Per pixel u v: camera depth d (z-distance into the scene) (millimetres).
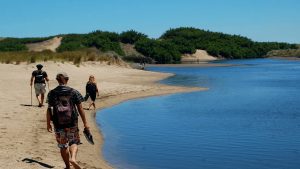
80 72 40781
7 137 12086
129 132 15414
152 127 16500
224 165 11047
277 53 167750
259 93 30656
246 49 165750
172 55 120438
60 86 8305
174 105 23578
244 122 17828
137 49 120188
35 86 18594
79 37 126688
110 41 121812
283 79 45406
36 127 14031
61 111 8195
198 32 173875
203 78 46094
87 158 11203
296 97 27891
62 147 8430
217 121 18016
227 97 27906
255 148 12977
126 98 26250
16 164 9070
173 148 12898
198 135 14961
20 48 114562
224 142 13758
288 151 12539
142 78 42531
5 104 18609
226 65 88562
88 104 22750
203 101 25562
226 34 176125
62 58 45281
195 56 146125
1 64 36156
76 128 8414
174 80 42031
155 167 10781
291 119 18625
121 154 11984
